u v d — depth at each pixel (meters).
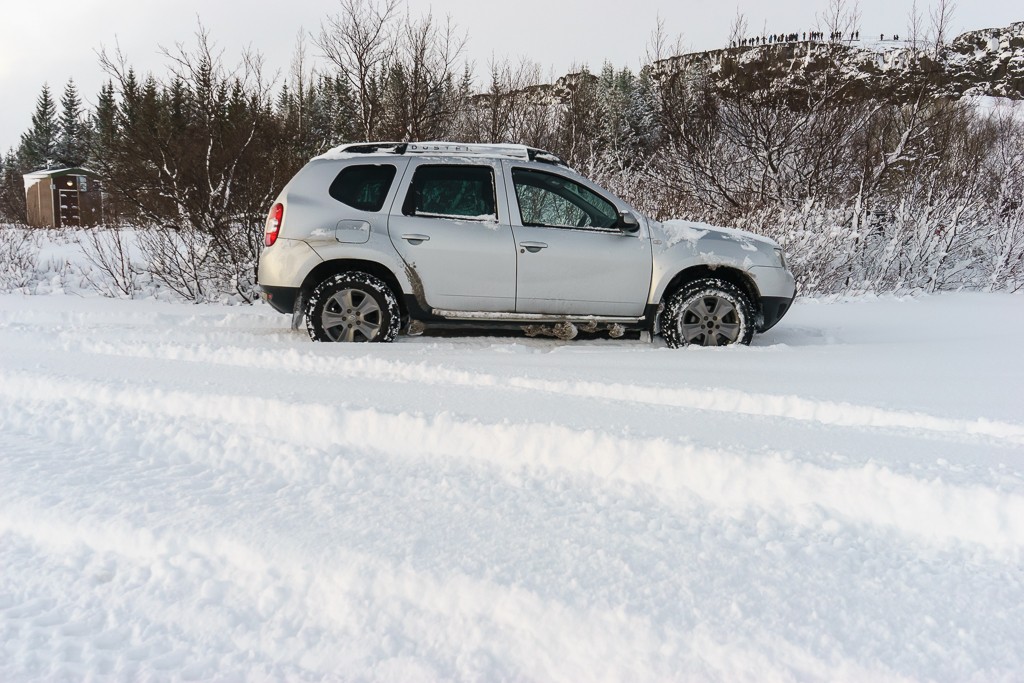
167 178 9.26
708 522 2.48
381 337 5.80
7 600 2.02
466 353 5.30
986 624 1.91
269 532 2.31
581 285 5.92
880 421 3.65
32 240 13.31
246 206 9.14
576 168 13.52
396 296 5.94
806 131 13.34
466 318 5.91
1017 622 1.92
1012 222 13.02
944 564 2.22
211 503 2.54
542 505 2.59
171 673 1.73
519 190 5.97
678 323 5.99
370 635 1.87
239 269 9.15
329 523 2.39
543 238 5.86
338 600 2.01
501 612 1.94
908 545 2.35
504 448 3.08
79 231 15.93
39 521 2.40
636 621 1.88
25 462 2.91
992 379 4.59
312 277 5.89
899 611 1.96
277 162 9.45
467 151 6.04
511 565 2.13
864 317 8.54
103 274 10.26
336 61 12.95
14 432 3.32
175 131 9.38
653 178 14.00
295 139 10.05
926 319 8.38
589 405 3.72
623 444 2.95
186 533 2.30
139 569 2.17
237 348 5.06
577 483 2.80
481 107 14.59
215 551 2.24
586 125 14.84
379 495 2.65
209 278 9.33
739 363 5.07
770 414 3.75
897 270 12.23
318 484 2.75
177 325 6.69
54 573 2.15
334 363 4.75
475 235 5.83
